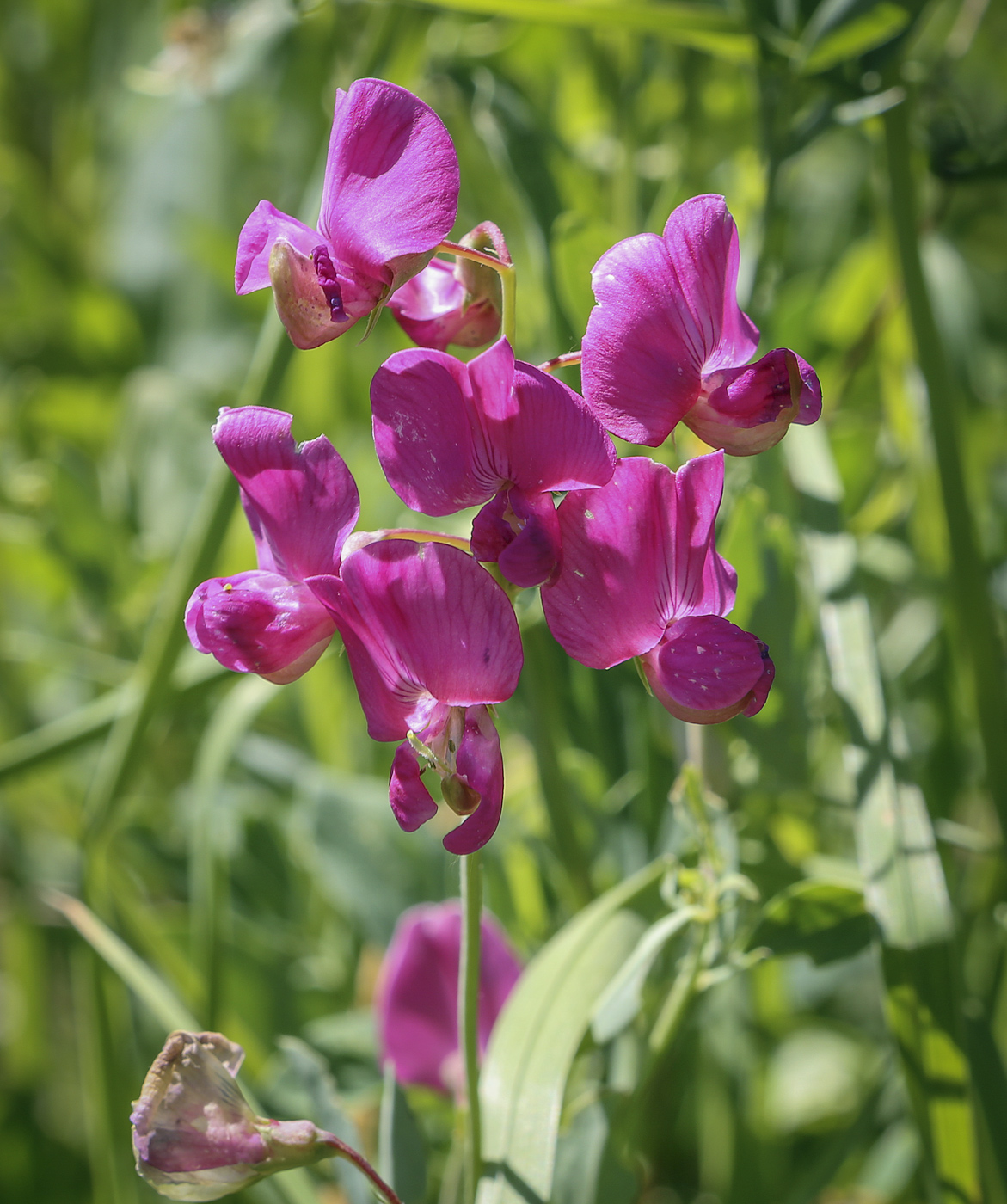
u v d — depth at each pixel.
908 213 0.50
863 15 0.48
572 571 0.41
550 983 0.46
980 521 0.63
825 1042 0.61
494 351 0.40
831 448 0.57
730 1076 0.55
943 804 0.55
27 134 1.01
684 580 0.42
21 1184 0.65
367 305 0.41
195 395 0.72
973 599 0.50
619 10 0.49
